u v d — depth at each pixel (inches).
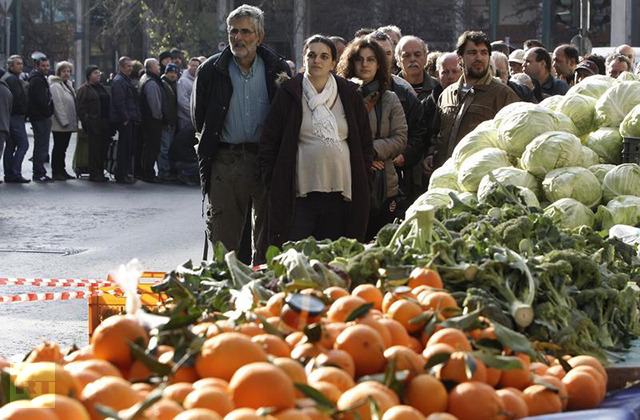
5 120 1940.2
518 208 532.4
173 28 4896.7
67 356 308.3
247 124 820.0
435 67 1219.2
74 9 5826.8
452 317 348.2
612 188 666.8
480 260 421.7
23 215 1552.7
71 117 2090.3
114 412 236.4
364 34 1151.6
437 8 5049.2
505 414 287.9
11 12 4773.6
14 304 916.0
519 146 697.6
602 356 393.4
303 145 778.8
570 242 481.1
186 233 1382.9
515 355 338.0
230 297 391.5
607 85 762.8
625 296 446.9
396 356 292.0
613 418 280.7
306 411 257.4
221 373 275.0
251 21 810.8
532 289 402.3
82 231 1393.9
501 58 1123.9
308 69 782.5
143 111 2028.8
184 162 2043.6
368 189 794.8
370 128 799.7
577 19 2219.5
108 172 2110.0
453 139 882.1
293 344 308.8
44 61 2094.0
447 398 290.5
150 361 279.9
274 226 783.1
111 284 717.9
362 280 414.3
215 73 820.6
